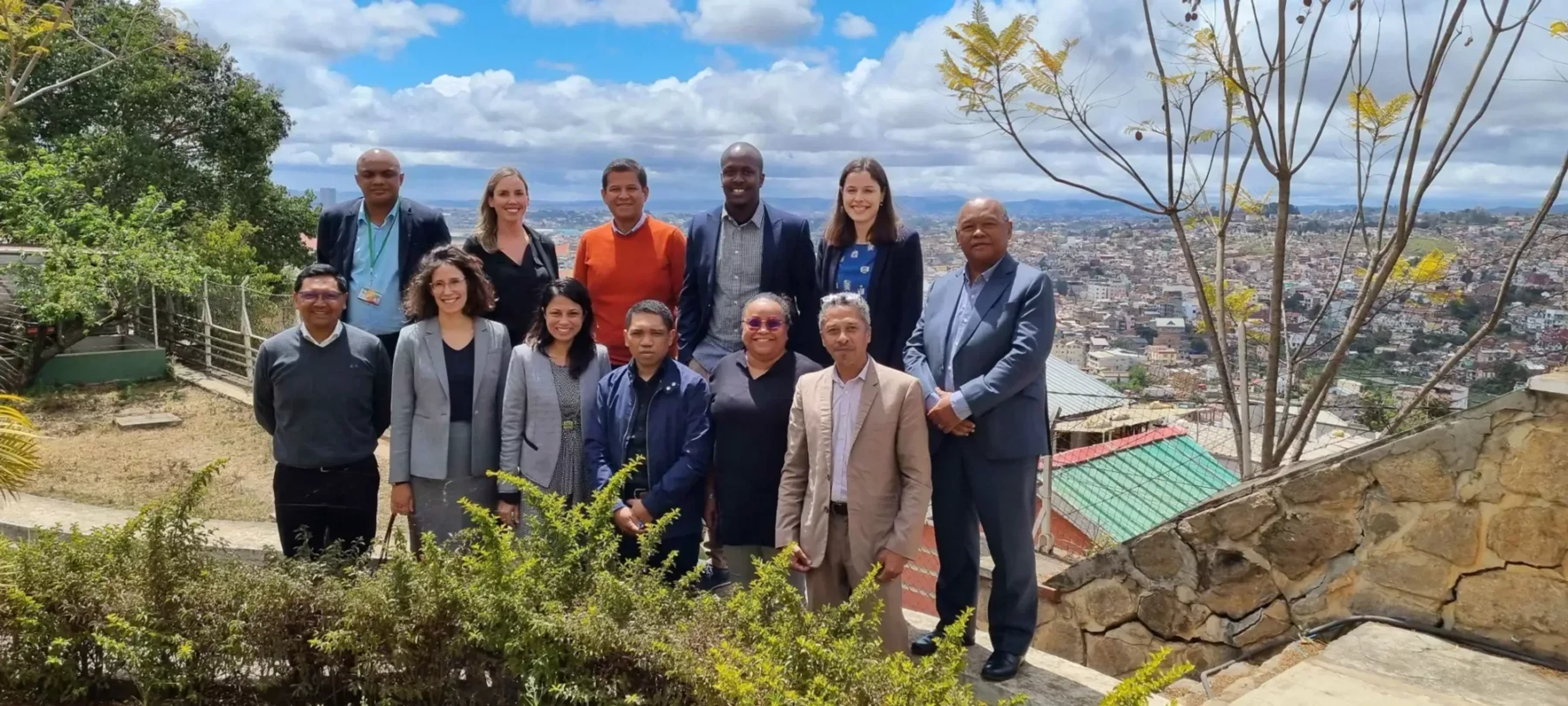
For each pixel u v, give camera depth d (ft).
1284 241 16.24
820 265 14.20
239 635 9.87
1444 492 11.31
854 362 11.06
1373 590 11.93
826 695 7.97
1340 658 10.89
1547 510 10.56
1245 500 12.89
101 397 38.50
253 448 31.09
